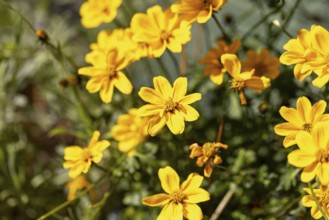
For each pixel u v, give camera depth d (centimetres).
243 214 47
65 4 77
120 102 51
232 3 65
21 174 56
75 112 59
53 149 65
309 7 64
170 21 42
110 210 55
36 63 61
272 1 45
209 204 48
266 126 47
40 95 65
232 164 48
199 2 41
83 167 41
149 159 46
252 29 46
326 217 35
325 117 36
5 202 57
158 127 38
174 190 37
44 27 66
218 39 49
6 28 66
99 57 42
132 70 62
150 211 50
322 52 37
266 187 45
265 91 49
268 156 49
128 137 47
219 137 41
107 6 46
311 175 35
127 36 43
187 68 55
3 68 56
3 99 58
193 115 37
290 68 47
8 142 58
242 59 52
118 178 45
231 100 50
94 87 41
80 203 50
